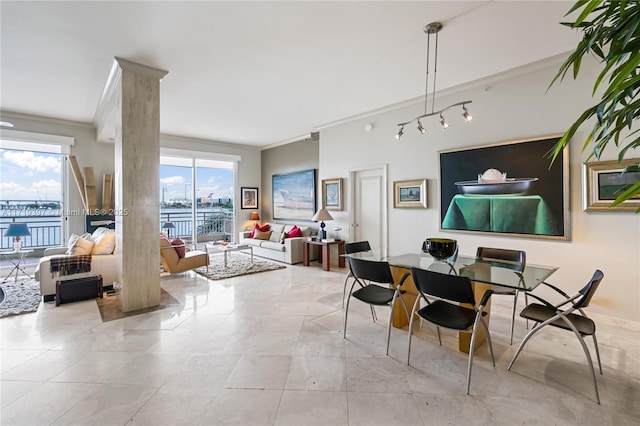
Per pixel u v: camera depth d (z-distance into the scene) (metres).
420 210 4.46
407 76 3.62
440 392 1.90
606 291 2.99
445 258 2.79
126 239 3.24
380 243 5.15
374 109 4.89
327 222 5.97
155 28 2.61
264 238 6.96
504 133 3.60
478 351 2.43
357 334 2.74
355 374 2.10
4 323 2.98
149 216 3.39
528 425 1.62
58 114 5.12
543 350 2.43
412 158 4.55
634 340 2.56
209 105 4.70
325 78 3.67
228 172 7.91
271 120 5.58
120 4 2.28
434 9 2.37
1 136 4.88
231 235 7.93
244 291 4.05
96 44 2.86
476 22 2.54
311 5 2.31
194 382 2.01
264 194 8.27
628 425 1.62
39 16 2.41
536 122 3.36
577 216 3.13
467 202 3.91
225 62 3.24
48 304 3.52
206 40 2.80
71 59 3.15
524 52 3.06
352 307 3.45
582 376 2.08
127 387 1.95
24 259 5.29
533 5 2.32
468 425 1.62
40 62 3.22
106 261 4.02
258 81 3.75
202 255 5.02
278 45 2.90
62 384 1.99
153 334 2.73
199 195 7.50
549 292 3.34
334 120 5.57
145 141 3.32
